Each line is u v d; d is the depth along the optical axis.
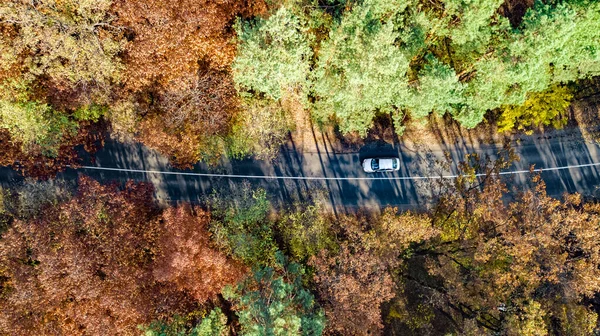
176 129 37.53
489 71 34.34
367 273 35.75
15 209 39.66
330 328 37.34
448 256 43.41
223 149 44.28
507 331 37.47
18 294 33.31
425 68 36.12
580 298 37.91
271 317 31.75
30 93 34.62
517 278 38.81
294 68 33.50
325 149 46.19
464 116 37.81
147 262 38.06
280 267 38.72
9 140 35.91
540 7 32.91
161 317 36.38
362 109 38.72
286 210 45.69
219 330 34.72
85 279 33.12
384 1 32.88
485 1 31.92
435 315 44.94
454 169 45.97
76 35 33.78
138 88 34.50
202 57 35.50
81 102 36.22
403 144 46.28
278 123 43.19
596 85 44.31
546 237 34.94
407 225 38.38
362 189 46.22
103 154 44.62
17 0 31.11
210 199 44.62
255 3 35.12
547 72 37.41
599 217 35.84
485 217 38.75
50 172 39.25
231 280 37.38
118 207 36.53
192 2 31.78
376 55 31.58
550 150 45.78
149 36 32.00
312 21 36.03
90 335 34.66
